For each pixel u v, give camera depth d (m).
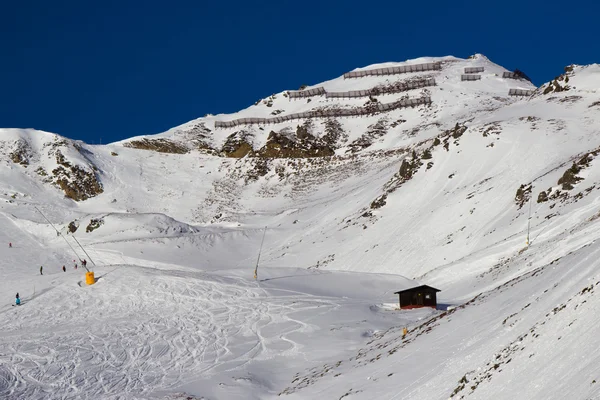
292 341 38.97
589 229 47.47
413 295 46.41
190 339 41.88
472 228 71.12
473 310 28.86
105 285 56.31
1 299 55.09
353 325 41.00
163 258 85.19
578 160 72.50
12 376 34.81
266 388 30.72
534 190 70.75
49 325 47.06
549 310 19.45
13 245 89.69
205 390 31.08
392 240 78.00
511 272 48.25
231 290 54.66
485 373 18.16
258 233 99.44
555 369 15.09
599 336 14.91
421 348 26.03
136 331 44.44
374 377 24.78
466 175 88.50
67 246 90.00
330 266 77.94
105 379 34.16
